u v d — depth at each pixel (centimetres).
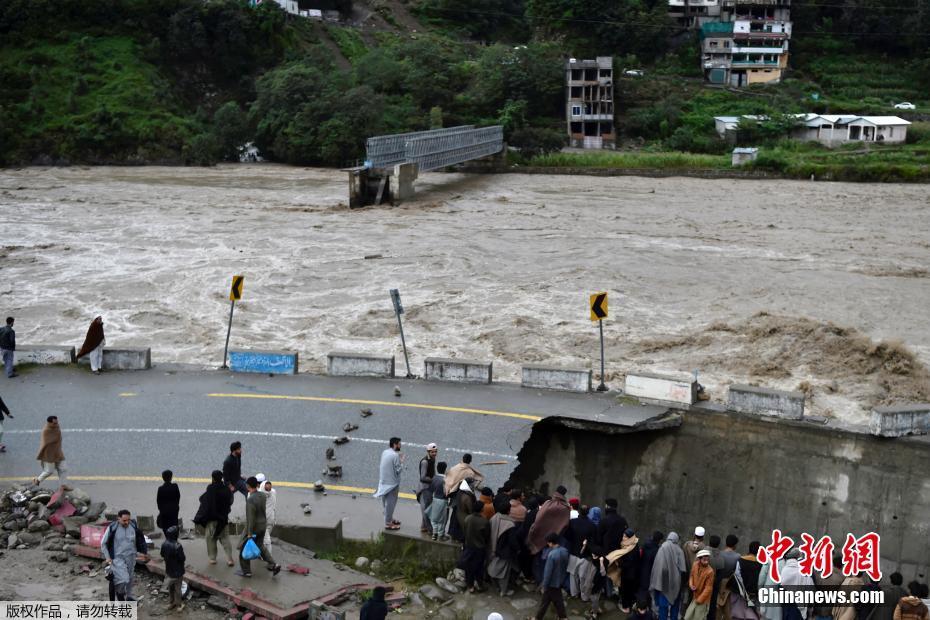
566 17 14062
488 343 3775
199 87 12156
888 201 8019
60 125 10575
